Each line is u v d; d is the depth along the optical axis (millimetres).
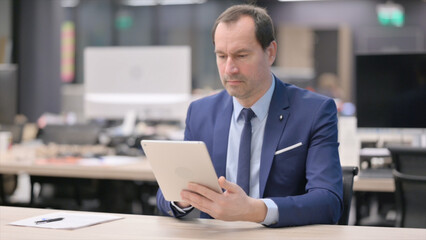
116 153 3883
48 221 1636
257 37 1713
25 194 5480
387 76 3336
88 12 11656
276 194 1837
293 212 1566
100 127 4258
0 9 8844
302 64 10859
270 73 1876
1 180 3957
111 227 1568
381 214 3479
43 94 8836
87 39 11664
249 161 1863
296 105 1882
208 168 1453
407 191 2762
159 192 1896
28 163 3285
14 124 4465
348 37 10680
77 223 1606
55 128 4129
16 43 8844
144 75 3984
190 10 11461
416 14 10367
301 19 10867
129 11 11688
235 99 1936
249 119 1888
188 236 1447
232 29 1710
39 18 8867
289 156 1830
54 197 3955
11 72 4227
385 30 10516
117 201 3893
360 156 3096
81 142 4074
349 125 3150
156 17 11602
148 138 4043
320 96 1899
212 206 1491
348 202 1906
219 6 11352
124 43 11711
